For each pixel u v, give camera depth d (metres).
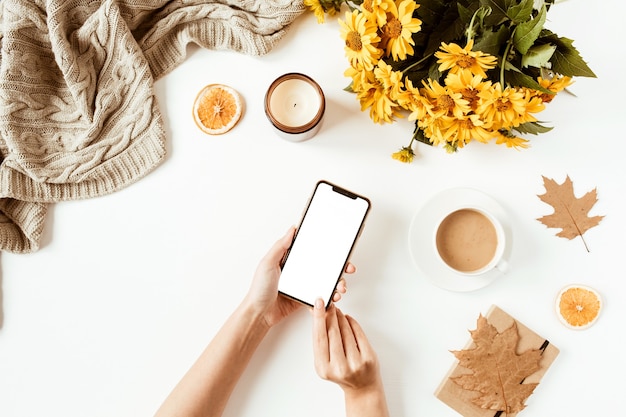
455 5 0.70
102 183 0.92
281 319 0.90
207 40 0.92
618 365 0.87
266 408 0.90
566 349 0.88
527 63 0.65
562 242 0.89
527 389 0.86
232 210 0.93
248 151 0.92
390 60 0.74
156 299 0.93
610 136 0.89
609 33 0.88
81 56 0.90
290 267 0.87
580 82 0.89
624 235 0.88
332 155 0.92
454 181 0.90
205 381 0.84
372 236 0.91
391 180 0.91
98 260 0.93
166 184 0.93
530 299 0.88
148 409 0.92
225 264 0.92
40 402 0.92
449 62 0.62
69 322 0.93
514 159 0.90
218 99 0.92
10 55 0.86
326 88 0.92
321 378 0.85
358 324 0.87
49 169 0.90
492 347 0.86
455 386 0.87
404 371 0.89
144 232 0.93
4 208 0.91
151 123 0.91
